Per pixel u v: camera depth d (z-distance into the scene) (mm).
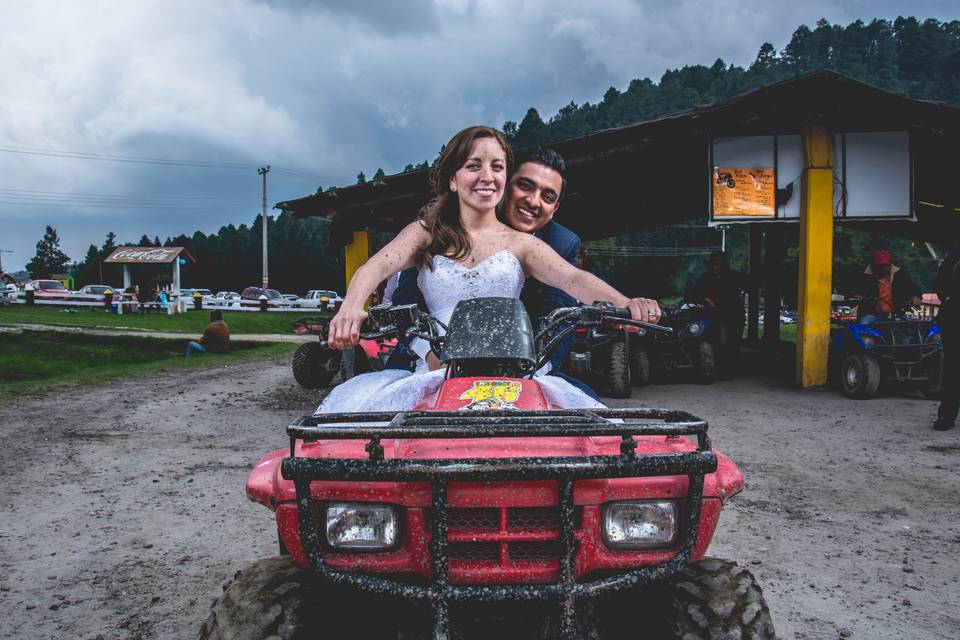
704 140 10312
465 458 1850
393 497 1971
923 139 10242
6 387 10859
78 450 6941
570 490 1849
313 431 1854
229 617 2018
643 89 164375
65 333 21141
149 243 110750
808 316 9938
